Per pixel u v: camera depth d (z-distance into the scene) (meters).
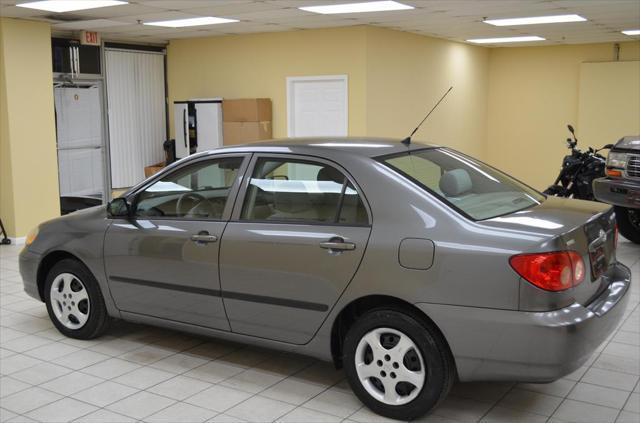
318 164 3.69
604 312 3.17
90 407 3.61
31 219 8.48
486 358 3.10
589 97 12.56
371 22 8.98
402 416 3.36
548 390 3.75
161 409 3.57
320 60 9.70
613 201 6.99
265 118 10.07
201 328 4.04
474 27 9.80
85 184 10.27
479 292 3.09
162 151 11.45
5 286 6.25
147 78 11.06
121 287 4.32
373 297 3.41
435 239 3.20
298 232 3.59
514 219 3.29
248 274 3.74
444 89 11.77
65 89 9.85
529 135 13.48
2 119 8.22
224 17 8.41
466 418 3.41
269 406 3.59
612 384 3.83
